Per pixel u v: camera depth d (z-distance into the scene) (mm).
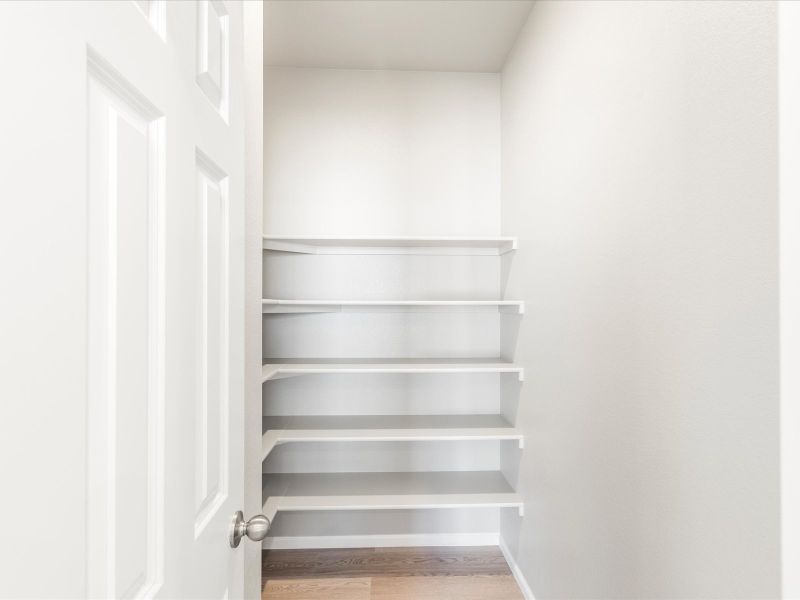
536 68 2072
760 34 798
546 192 1921
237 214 860
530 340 2129
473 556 2520
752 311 818
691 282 991
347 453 2664
